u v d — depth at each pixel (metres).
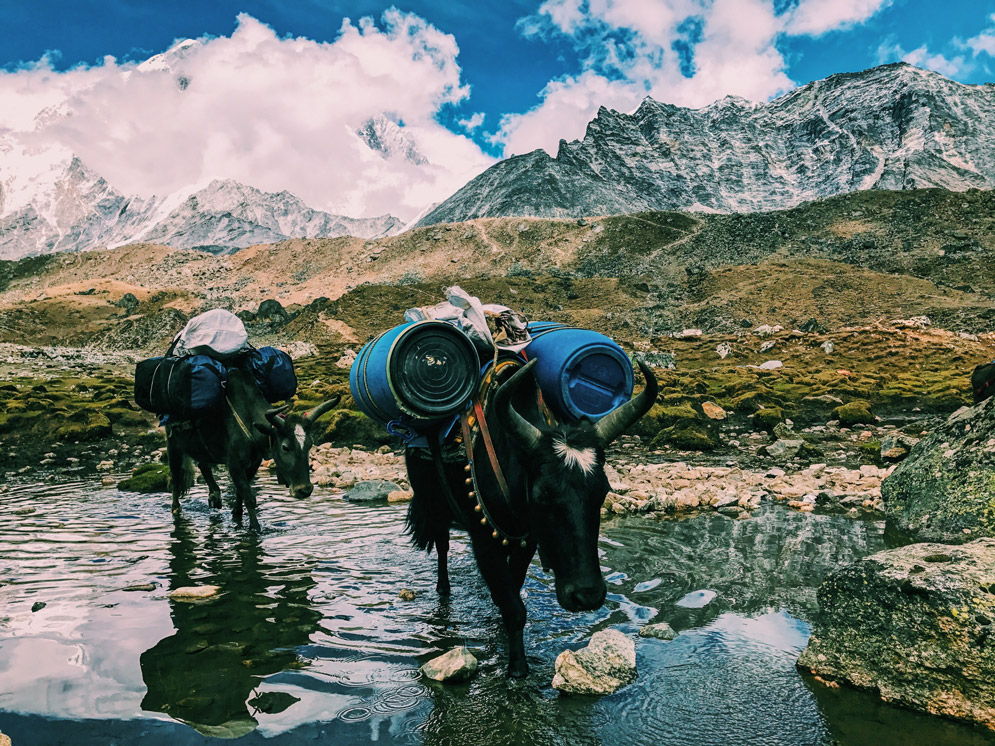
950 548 4.54
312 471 12.59
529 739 3.67
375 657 4.69
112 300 143.50
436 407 4.71
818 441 17.12
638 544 7.45
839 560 6.77
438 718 3.89
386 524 8.52
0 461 13.93
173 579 6.34
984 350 41.75
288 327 111.75
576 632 5.13
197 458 8.90
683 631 5.09
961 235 148.38
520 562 5.04
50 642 4.87
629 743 3.63
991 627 3.85
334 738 3.69
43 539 7.78
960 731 3.67
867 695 4.09
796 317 111.94
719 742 3.62
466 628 5.23
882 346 43.38
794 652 4.70
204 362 8.09
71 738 3.65
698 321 118.50
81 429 16.27
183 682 4.29
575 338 4.75
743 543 7.45
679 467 12.59
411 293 119.31
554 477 3.96
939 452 7.69
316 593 5.99
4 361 48.59
